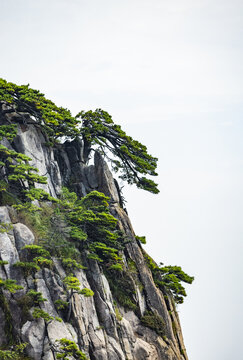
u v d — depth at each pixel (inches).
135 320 4106.8
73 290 3513.8
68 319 3403.1
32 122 4387.3
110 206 4596.5
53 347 3169.3
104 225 4052.7
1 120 4185.5
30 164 4138.8
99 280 3833.7
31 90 4256.9
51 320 3277.6
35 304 3277.6
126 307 4116.6
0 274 3248.0
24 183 3912.4
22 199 3836.1
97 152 4793.3
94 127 4753.9
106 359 3508.9
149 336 4089.6
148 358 3887.8
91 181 4699.8
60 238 3737.7
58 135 4677.7
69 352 3169.3
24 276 3334.2
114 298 4052.7
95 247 3941.9
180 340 4591.5
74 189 4581.7
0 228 3393.2
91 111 4837.6
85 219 3937.0
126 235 4399.6
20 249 3420.3
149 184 4965.6
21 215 3627.0
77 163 4741.6
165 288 4692.4
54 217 3870.6
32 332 3174.2
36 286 3344.0
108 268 4111.7
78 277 3663.9
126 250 4431.6
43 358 3144.7
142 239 4739.2
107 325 3703.3
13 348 3102.9
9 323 3152.1
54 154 4638.3
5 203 3649.1
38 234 3631.9
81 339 3417.8
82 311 3526.1
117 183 4891.7
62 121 4411.9
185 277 4945.9
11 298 3223.4
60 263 3604.8
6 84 4153.5
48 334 3221.0
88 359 3405.5
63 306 3400.6
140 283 4365.2
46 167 4311.0
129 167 4926.2
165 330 4291.3
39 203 3934.5
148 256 4734.3
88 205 4274.1
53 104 4370.1
